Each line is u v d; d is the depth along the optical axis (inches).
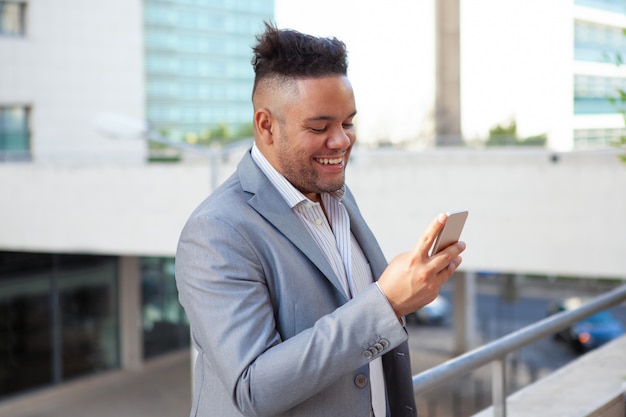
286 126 44.4
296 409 44.2
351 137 46.2
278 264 44.8
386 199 387.5
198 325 43.7
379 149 394.0
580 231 348.8
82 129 724.0
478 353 70.5
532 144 403.2
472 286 712.4
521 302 1053.2
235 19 1658.5
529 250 360.2
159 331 652.7
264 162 47.6
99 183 448.5
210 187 419.5
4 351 534.9
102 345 600.4
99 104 743.7
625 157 104.0
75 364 579.8
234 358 41.6
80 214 456.1
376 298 41.6
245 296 42.8
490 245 367.9
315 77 43.5
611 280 1155.9
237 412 44.9
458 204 372.8
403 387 52.3
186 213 427.5
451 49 772.0
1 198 475.5
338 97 43.8
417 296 41.5
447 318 895.1
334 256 49.1
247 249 44.2
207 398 46.4
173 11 1547.7
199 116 1594.5
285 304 44.7
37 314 553.6
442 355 703.1
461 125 772.0
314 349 40.8
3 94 670.5
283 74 43.9
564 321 83.5
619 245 342.3
